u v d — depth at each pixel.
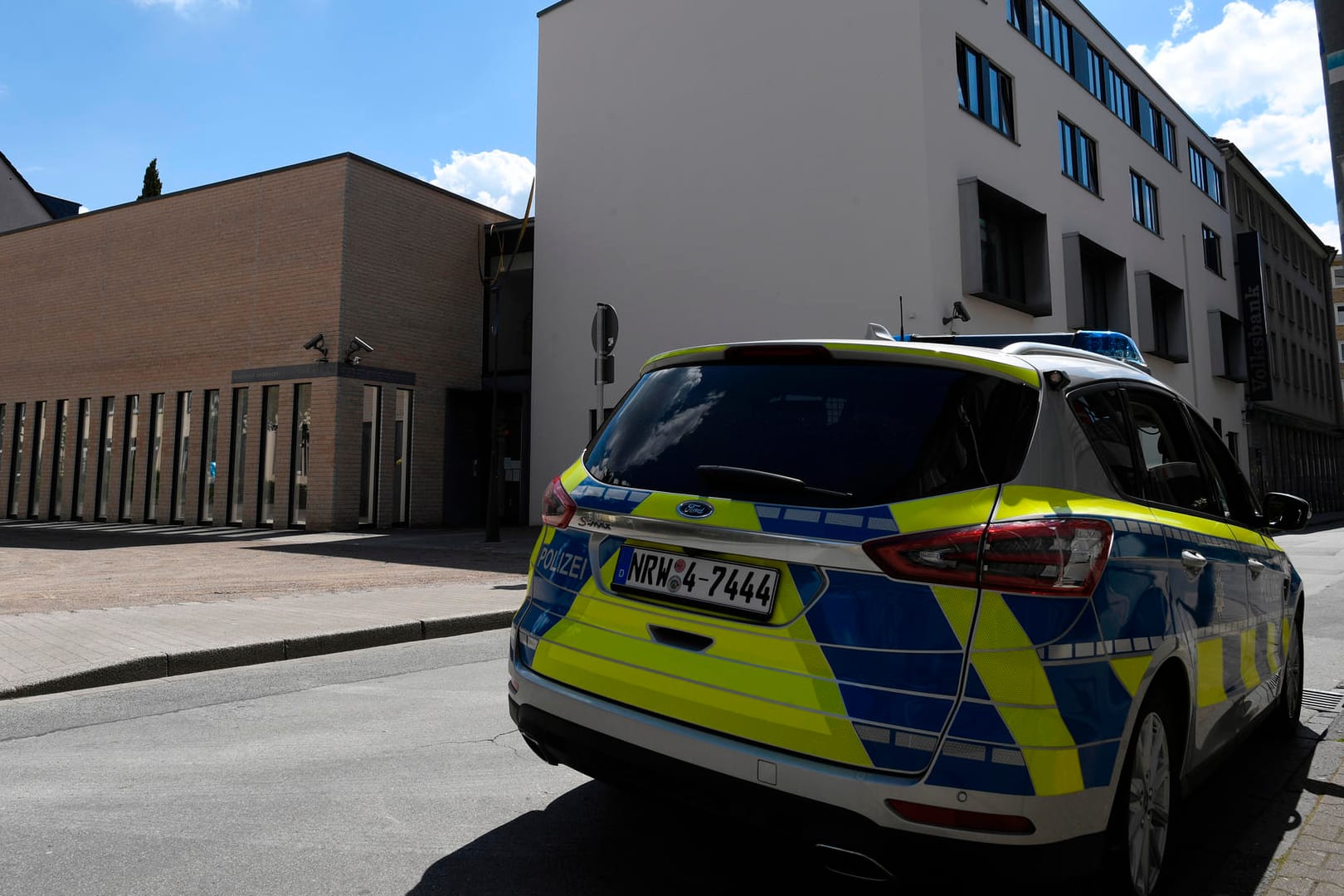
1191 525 2.88
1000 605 2.01
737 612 2.30
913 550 2.08
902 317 15.84
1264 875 2.85
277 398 18.55
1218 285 32.53
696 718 2.31
